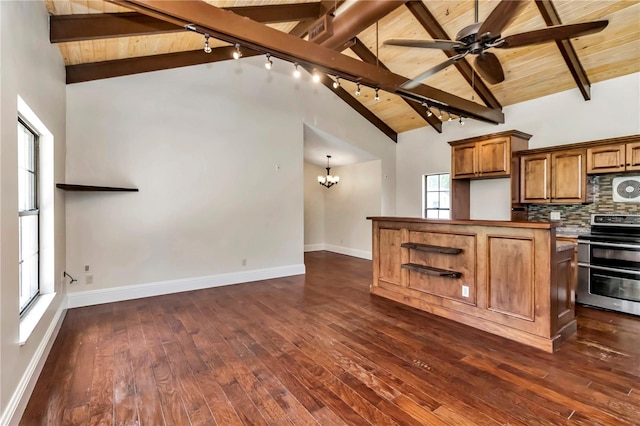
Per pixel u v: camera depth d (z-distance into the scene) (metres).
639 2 3.37
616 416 1.93
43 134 3.04
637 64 4.04
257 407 2.04
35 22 2.54
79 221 3.98
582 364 2.54
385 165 7.22
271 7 3.66
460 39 2.63
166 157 4.52
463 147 5.55
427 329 3.26
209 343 2.95
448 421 1.90
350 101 6.55
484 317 3.23
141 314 3.70
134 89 4.29
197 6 2.38
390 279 4.27
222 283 4.98
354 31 2.83
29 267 2.81
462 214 5.84
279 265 5.56
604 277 3.81
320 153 7.49
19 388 1.96
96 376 2.39
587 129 4.57
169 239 4.56
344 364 2.57
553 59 4.34
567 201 4.38
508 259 3.05
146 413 1.98
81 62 3.92
